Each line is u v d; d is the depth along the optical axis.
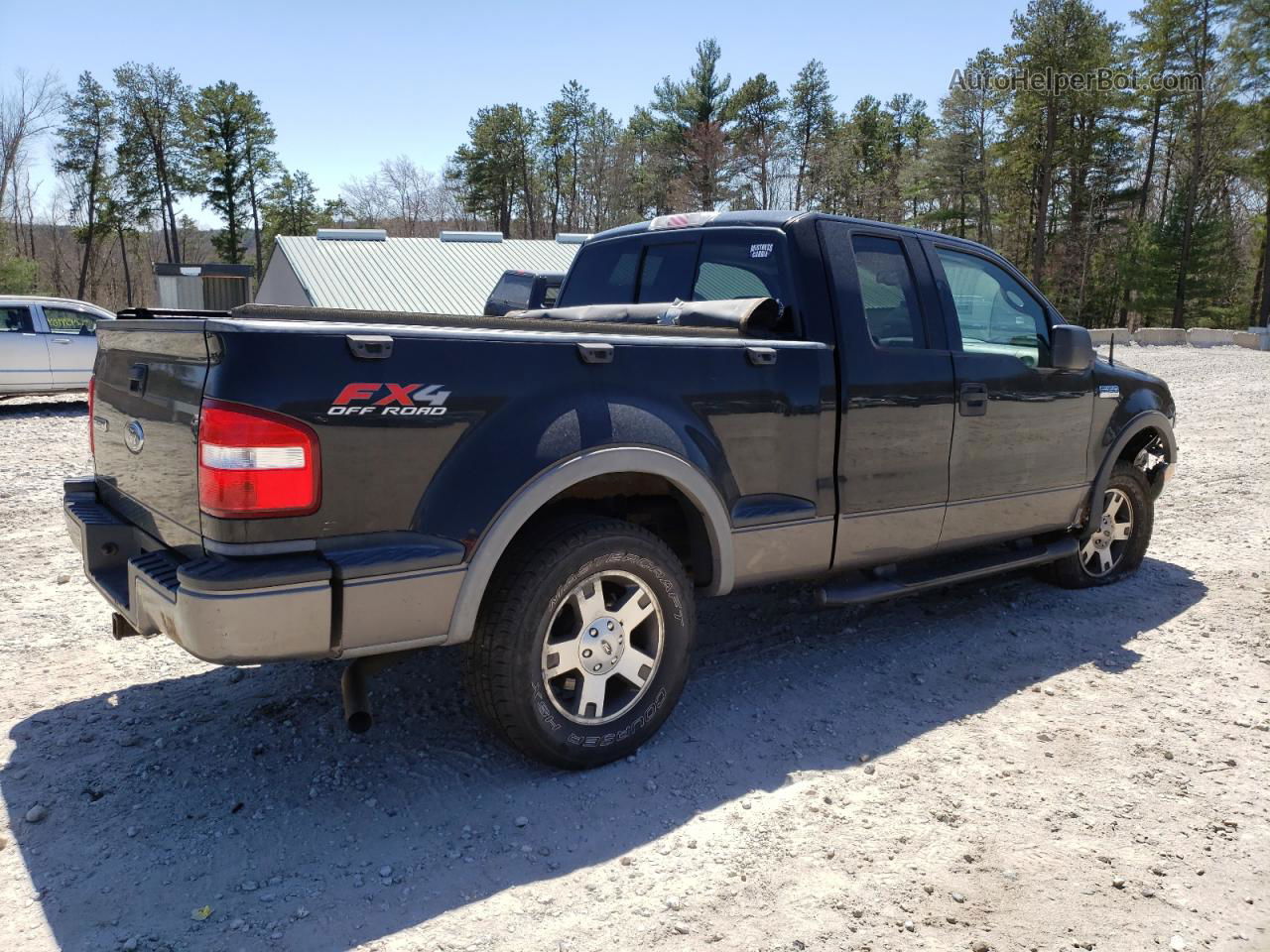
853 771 3.42
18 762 3.40
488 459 2.99
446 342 2.93
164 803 3.12
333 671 4.25
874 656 4.53
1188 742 3.69
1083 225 63.34
